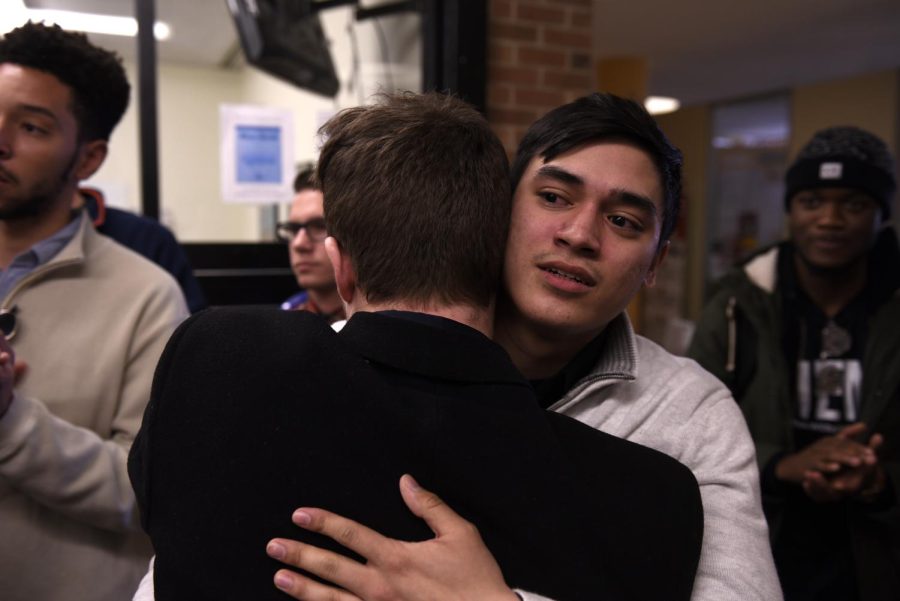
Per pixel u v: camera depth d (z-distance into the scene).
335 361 0.57
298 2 2.92
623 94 4.82
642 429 0.75
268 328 0.60
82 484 0.95
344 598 0.53
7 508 0.98
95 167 1.16
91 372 1.04
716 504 0.72
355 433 0.55
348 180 0.64
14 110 1.00
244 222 5.29
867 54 4.75
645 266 0.71
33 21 1.06
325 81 3.17
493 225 0.65
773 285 1.49
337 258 0.67
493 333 0.78
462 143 0.64
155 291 1.12
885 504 1.25
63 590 1.01
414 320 0.59
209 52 5.01
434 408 0.56
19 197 1.01
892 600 1.26
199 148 5.38
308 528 0.54
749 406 1.43
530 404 0.59
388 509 0.55
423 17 2.63
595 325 0.71
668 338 5.09
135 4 2.41
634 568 0.56
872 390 1.34
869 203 1.34
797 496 1.33
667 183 0.73
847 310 1.42
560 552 0.55
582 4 2.76
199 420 0.57
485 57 2.56
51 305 1.05
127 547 1.07
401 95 0.71
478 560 0.54
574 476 0.57
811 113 5.74
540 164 0.71
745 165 6.45
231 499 0.55
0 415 0.89
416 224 0.61
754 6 3.72
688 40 4.41
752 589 0.66
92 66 1.08
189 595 0.55
